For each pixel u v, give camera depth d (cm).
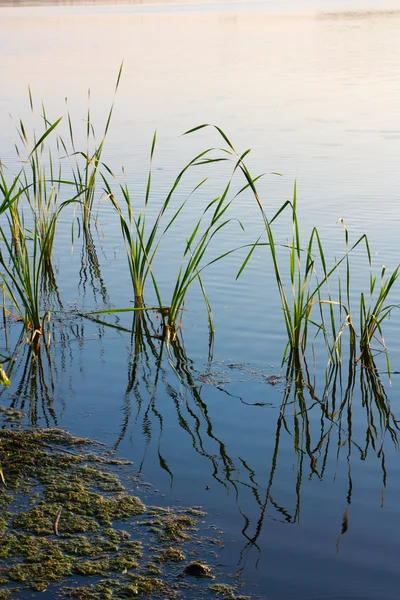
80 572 347
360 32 3750
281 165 1203
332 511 398
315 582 344
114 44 3269
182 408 514
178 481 425
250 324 648
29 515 389
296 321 577
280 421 499
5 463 437
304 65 2517
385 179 1103
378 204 974
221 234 880
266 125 1536
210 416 504
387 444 473
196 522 386
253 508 400
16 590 335
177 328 644
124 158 1269
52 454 449
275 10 5822
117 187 1094
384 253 793
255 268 777
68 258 846
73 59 2694
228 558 359
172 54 2884
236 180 1118
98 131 1488
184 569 351
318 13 5297
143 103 1806
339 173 1145
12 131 1483
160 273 773
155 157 1275
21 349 611
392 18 4634
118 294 736
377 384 548
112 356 598
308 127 1512
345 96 1891
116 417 500
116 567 352
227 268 779
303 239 848
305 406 519
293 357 581
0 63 2567
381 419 504
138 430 483
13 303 708
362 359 580
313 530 382
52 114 1656
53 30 3956
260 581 344
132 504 400
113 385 548
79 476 426
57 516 387
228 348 607
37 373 567
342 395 534
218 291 721
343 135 1430
